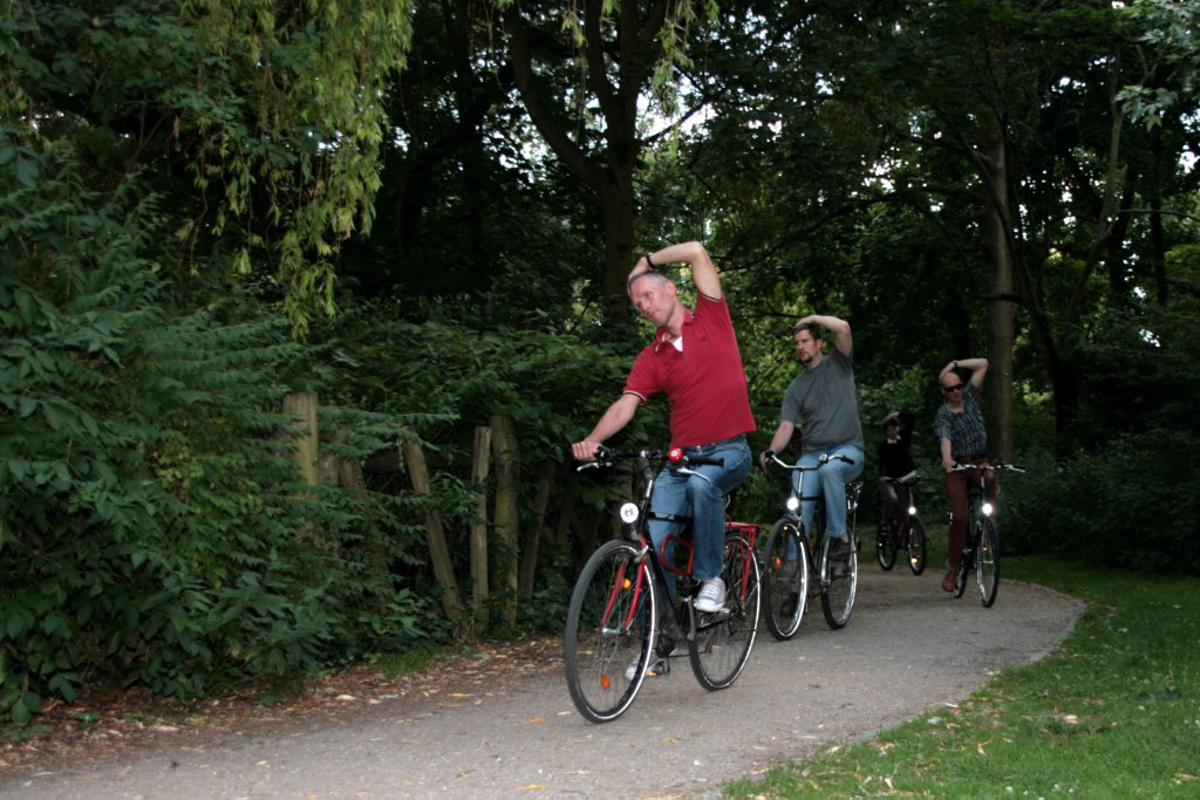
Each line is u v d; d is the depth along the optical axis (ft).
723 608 20.16
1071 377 66.85
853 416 28.43
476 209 52.75
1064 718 17.95
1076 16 47.50
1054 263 87.71
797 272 82.58
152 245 23.30
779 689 20.90
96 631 19.22
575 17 29.53
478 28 38.19
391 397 25.62
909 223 78.69
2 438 16.57
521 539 27.86
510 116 54.49
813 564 28.14
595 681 18.10
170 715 18.75
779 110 47.26
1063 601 34.45
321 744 17.03
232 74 26.45
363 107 25.73
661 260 19.89
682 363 19.57
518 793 14.49
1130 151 67.26
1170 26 32.04
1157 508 43.47
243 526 20.08
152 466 18.98
